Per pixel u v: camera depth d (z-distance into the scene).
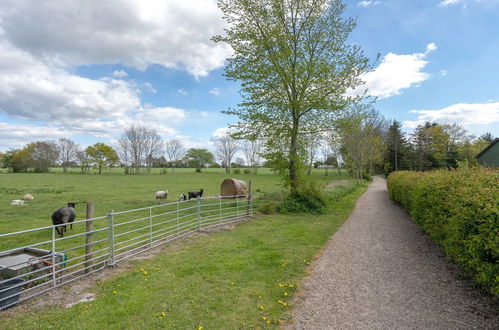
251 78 15.38
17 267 5.31
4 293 4.49
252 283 5.56
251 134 16.41
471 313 4.38
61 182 40.47
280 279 5.79
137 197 22.95
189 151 103.69
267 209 14.90
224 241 8.93
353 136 35.09
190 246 8.34
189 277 5.86
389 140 58.00
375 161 49.19
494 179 5.96
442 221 6.93
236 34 15.54
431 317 4.27
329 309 4.55
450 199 6.42
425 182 9.56
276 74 15.47
